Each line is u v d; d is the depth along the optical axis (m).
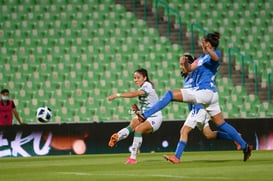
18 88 61.78
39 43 65.44
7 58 64.12
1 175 27.14
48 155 47.94
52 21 67.25
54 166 32.94
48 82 62.19
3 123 49.97
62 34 66.31
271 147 50.66
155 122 34.28
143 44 65.94
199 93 30.14
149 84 34.62
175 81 63.09
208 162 33.03
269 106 62.16
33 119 59.62
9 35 66.00
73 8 68.31
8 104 49.97
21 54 64.56
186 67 30.38
